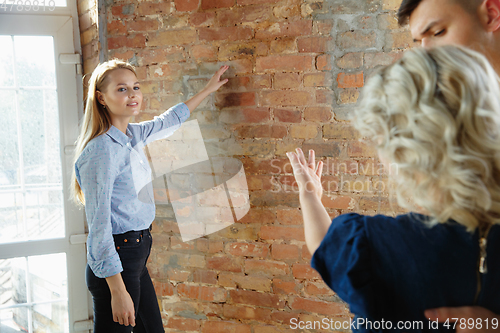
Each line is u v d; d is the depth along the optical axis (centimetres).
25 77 184
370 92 61
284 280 150
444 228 56
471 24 87
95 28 170
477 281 53
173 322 167
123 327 129
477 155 50
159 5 153
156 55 156
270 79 142
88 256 118
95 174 118
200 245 160
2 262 185
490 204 50
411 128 53
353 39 132
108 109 131
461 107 50
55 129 190
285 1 137
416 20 95
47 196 191
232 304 158
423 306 56
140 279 143
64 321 197
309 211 83
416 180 56
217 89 149
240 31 144
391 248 58
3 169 184
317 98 138
